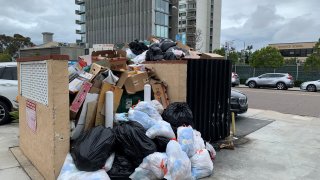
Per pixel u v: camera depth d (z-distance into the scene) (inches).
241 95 365.1
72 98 178.9
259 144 254.2
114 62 214.2
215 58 250.4
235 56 2066.9
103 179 142.5
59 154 157.2
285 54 3452.3
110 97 177.0
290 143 259.3
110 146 152.3
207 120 236.4
